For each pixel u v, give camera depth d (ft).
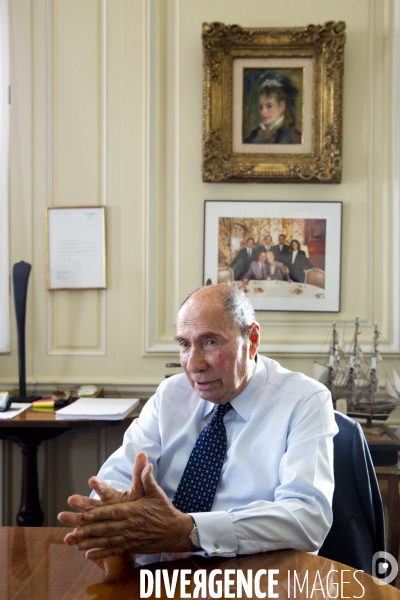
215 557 3.62
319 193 8.80
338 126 8.55
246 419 4.83
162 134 8.86
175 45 8.85
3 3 8.84
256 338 4.92
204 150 8.62
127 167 8.86
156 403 5.45
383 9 8.77
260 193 8.81
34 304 8.95
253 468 4.67
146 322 8.80
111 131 8.88
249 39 8.61
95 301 8.93
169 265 8.87
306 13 8.79
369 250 8.79
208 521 3.64
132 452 5.14
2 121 8.86
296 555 3.68
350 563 4.85
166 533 3.51
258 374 4.99
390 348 8.73
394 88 8.71
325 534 4.13
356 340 8.14
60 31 8.91
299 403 4.77
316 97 8.63
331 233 8.78
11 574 3.35
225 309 4.56
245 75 8.70
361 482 4.90
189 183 8.82
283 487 4.30
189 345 4.61
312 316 8.81
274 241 8.79
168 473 5.09
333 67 8.54
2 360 8.95
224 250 8.79
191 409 5.24
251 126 8.70
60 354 8.91
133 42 8.85
